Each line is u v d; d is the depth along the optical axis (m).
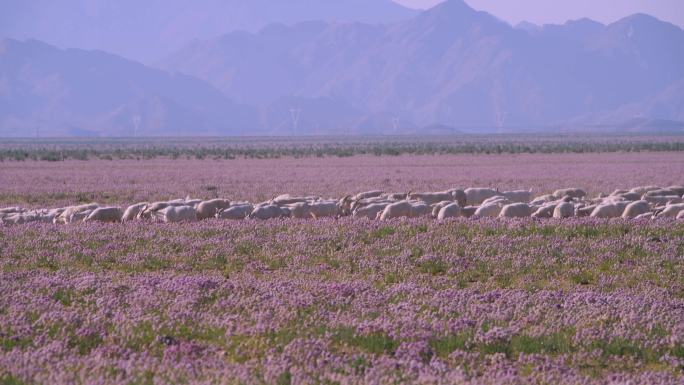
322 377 36.00
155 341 42.09
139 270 63.56
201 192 156.38
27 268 64.12
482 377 37.16
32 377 35.41
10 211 103.31
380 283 58.25
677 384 36.41
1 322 44.53
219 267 64.75
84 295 52.78
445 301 51.28
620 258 66.12
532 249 68.69
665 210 91.75
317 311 48.22
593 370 39.28
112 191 160.00
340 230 79.75
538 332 44.19
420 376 35.91
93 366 37.03
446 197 115.69
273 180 194.88
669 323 46.09
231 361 39.66
